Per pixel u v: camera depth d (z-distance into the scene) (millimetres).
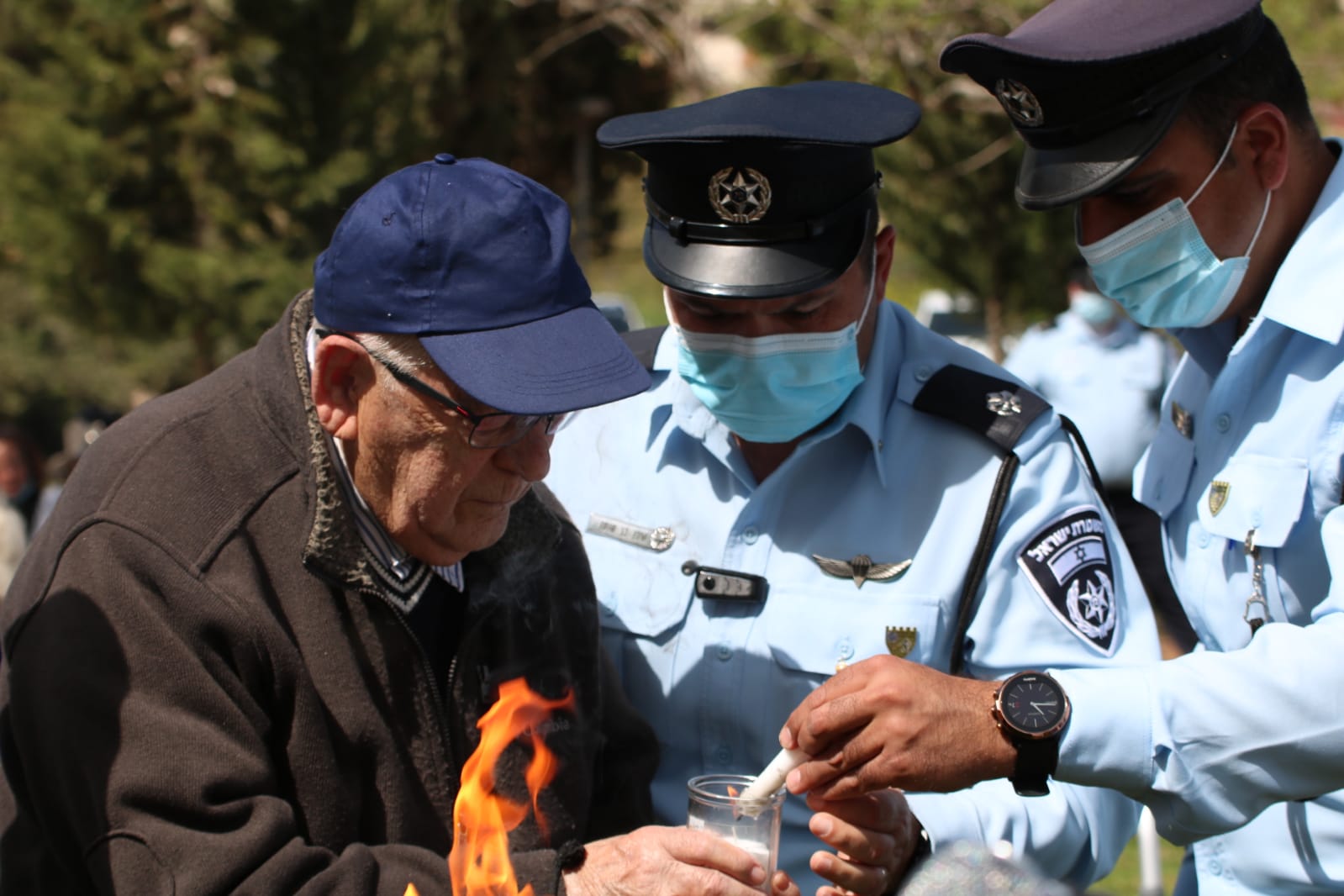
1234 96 2316
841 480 2566
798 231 2289
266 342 2150
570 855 2039
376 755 2068
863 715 2043
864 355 2559
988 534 2436
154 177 12508
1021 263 11750
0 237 13336
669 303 2434
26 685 1959
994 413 2521
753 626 2535
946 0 9234
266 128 12250
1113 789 2184
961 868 2086
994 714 2064
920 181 11062
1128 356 8070
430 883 1966
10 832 2066
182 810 1865
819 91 2473
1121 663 2416
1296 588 2400
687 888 1955
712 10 11227
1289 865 2516
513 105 16078
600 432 2756
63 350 20109
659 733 2604
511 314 1925
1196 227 2365
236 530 2012
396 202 1939
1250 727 2090
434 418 1932
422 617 2158
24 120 12602
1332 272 2336
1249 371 2480
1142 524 6543
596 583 2670
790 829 2494
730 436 2590
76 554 1976
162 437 2057
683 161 2332
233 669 1985
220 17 12031
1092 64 2230
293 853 1896
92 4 12125
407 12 13031
